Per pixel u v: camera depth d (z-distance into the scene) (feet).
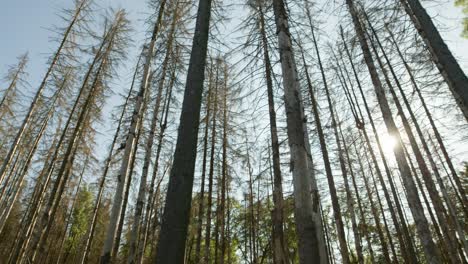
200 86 15.69
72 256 90.68
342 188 59.31
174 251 11.23
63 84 45.88
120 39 46.09
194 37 17.57
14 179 60.90
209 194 44.37
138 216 29.63
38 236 34.83
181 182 12.73
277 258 26.21
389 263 44.98
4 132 58.08
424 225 22.93
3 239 77.87
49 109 46.68
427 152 41.39
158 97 35.14
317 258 12.37
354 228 40.88
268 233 67.21
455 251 36.19
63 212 64.18
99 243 83.76
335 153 50.80
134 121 28.73
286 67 17.95
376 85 27.71
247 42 20.86
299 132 15.79
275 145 31.35
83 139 45.55
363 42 29.53
